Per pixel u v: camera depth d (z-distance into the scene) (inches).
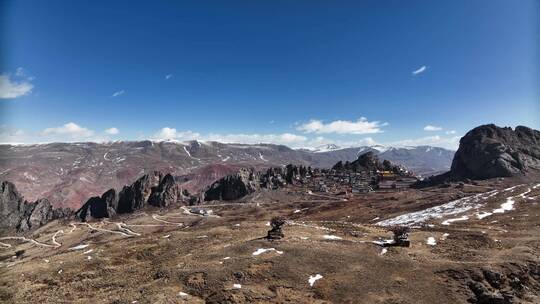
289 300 2193.7
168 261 3004.4
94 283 2738.7
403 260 2615.7
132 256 3476.9
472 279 2338.8
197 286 2375.7
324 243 3009.4
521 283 2349.9
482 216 4977.9
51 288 2802.7
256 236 3533.5
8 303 2566.4
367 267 2539.4
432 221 5064.0
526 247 2827.3
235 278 2433.6
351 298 2209.6
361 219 7263.8
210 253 2970.0
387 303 2144.4
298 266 2556.6
